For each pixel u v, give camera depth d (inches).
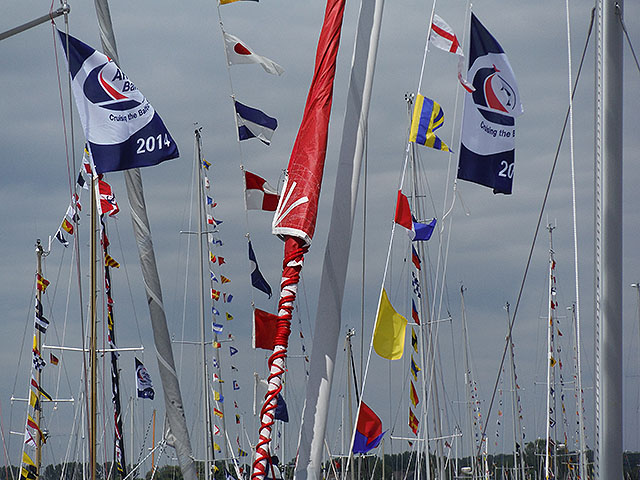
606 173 807.1
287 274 594.6
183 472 866.1
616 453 789.2
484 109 1045.2
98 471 3304.6
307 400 611.2
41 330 2741.1
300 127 615.2
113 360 1641.2
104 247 1641.2
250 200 1217.4
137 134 913.5
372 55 648.4
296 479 602.9
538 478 5157.5
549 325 3555.6
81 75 916.0
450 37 1058.1
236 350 2952.8
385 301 878.4
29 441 2728.8
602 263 804.0
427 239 1449.3
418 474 2534.5
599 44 815.1
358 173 636.1
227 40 1106.7
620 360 796.6
